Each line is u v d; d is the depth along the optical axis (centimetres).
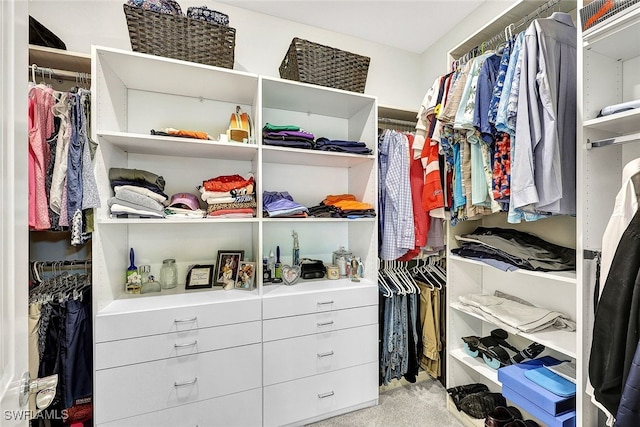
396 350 196
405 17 215
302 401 167
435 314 202
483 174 145
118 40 178
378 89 246
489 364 166
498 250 150
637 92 116
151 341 139
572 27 125
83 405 146
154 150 172
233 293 167
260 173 166
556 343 125
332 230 226
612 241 97
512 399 135
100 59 143
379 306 197
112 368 134
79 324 139
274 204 176
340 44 233
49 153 133
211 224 194
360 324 181
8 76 53
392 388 204
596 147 108
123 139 147
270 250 208
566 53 121
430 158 173
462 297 178
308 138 182
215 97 191
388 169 192
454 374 185
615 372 86
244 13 205
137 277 167
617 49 112
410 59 259
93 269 136
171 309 143
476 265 192
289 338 164
